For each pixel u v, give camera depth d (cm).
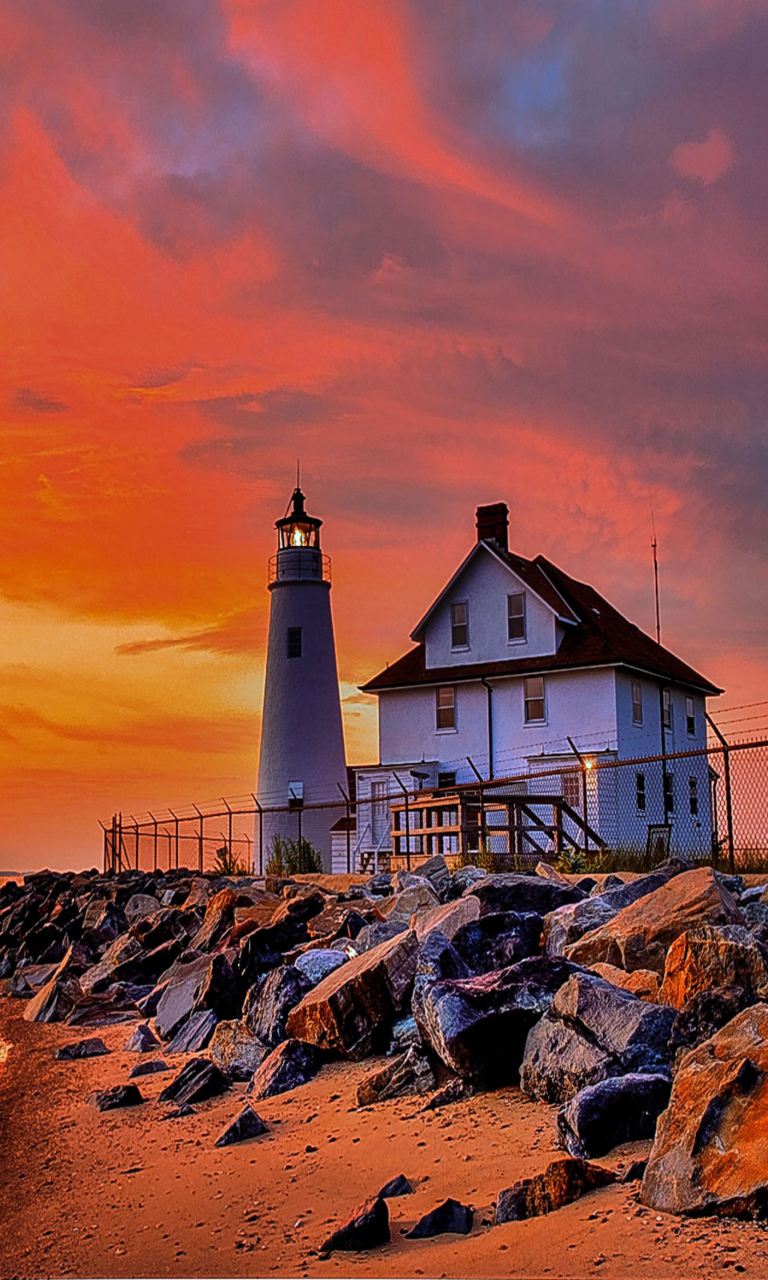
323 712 4384
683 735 4044
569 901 1155
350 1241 517
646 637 4297
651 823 3588
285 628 4456
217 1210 620
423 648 4044
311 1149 705
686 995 705
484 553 3784
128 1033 1338
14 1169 797
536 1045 708
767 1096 479
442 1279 446
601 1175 514
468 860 2188
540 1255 447
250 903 1769
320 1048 938
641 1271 412
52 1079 1120
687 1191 463
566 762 3400
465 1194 560
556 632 3603
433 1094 748
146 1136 834
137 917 2286
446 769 3741
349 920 1334
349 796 4256
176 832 3653
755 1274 396
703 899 877
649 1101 573
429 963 884
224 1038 1041
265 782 4362
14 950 2380
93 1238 610
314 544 4588
